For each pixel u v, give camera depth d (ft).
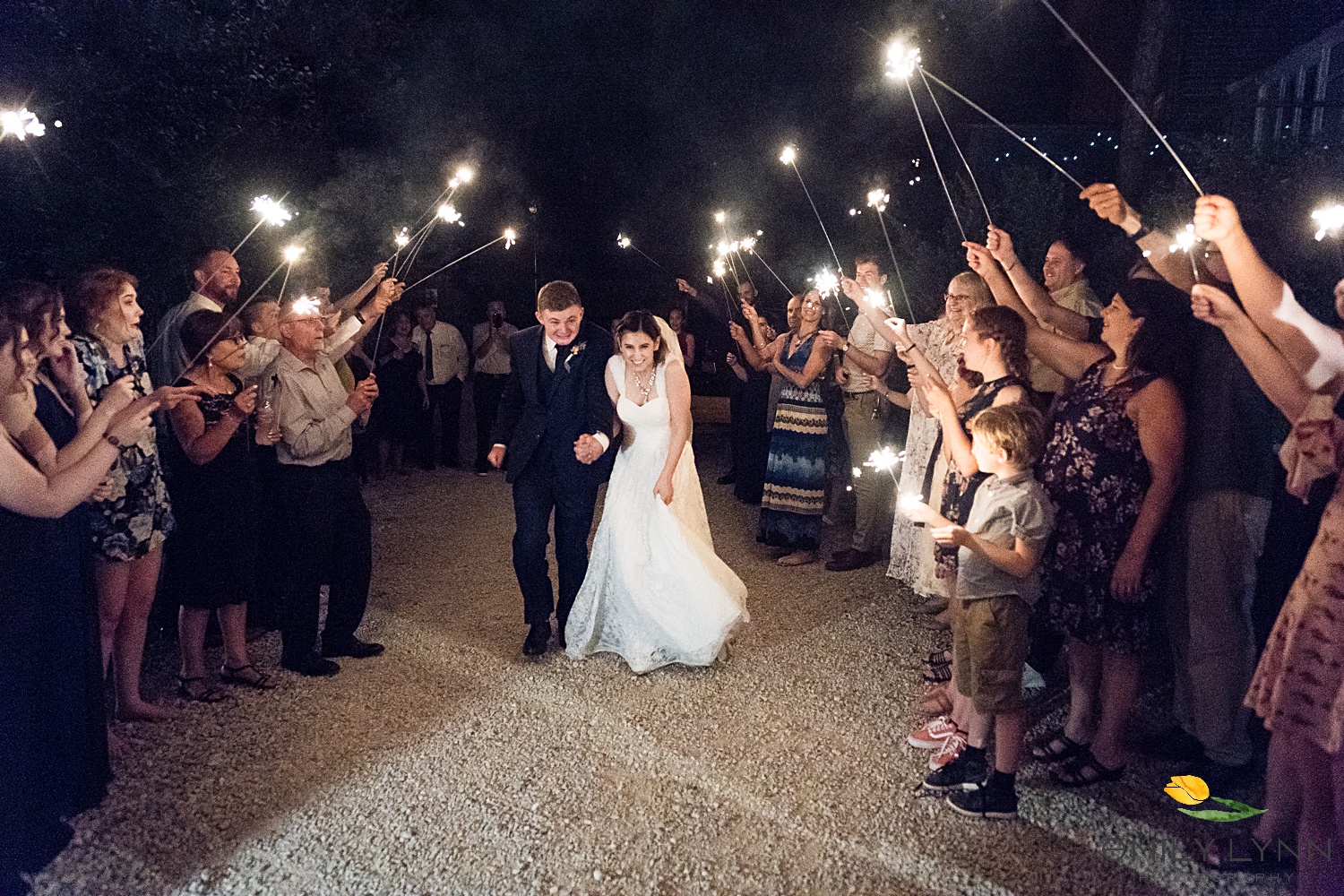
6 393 9.32
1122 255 18.93
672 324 31.83
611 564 14.87
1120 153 28.14
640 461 14.70
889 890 9.45
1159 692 13.84
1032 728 12.85
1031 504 10.09
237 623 14.02
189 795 11.14
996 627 10.28
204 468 13.06
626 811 10.85
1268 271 7.32
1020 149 44.45
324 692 13.94
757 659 15.15
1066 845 10.11
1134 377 10.64
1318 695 7.72
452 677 14.47
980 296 14.29
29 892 9.39
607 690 14.02
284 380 13.84
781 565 20.21
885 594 18.29
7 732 9.12
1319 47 33.19
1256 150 22.85
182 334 12.80
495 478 30.12
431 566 20.42
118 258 20.26
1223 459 10.52
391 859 9.95
